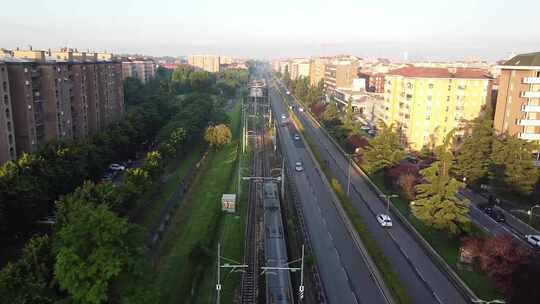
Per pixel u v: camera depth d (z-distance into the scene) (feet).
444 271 208.03
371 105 586.45
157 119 479.00
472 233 228.22
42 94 329.93
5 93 285.84
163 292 187.42
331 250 228.84
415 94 424.05
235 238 248.11
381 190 326.44
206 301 184.85
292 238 240.12
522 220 270.87
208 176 366.22
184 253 225.35
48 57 406.62
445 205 228.63
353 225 258.37
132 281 136.36
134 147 403.75
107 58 585.22
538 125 367.04
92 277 128.98
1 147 284.82
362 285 194.29
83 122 390.42
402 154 337.52
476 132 327.88
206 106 564.30
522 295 163.02
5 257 212.43
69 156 282.56
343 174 375.04
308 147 471.21
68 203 207.21
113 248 132.98
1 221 212.84
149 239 230.48
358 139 441.27
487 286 191.01
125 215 241.14
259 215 286.46
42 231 239.91
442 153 318.04
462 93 420.77
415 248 233.76
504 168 306.35
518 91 366.84
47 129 337.11
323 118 588.09
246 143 481.87
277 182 346.54
